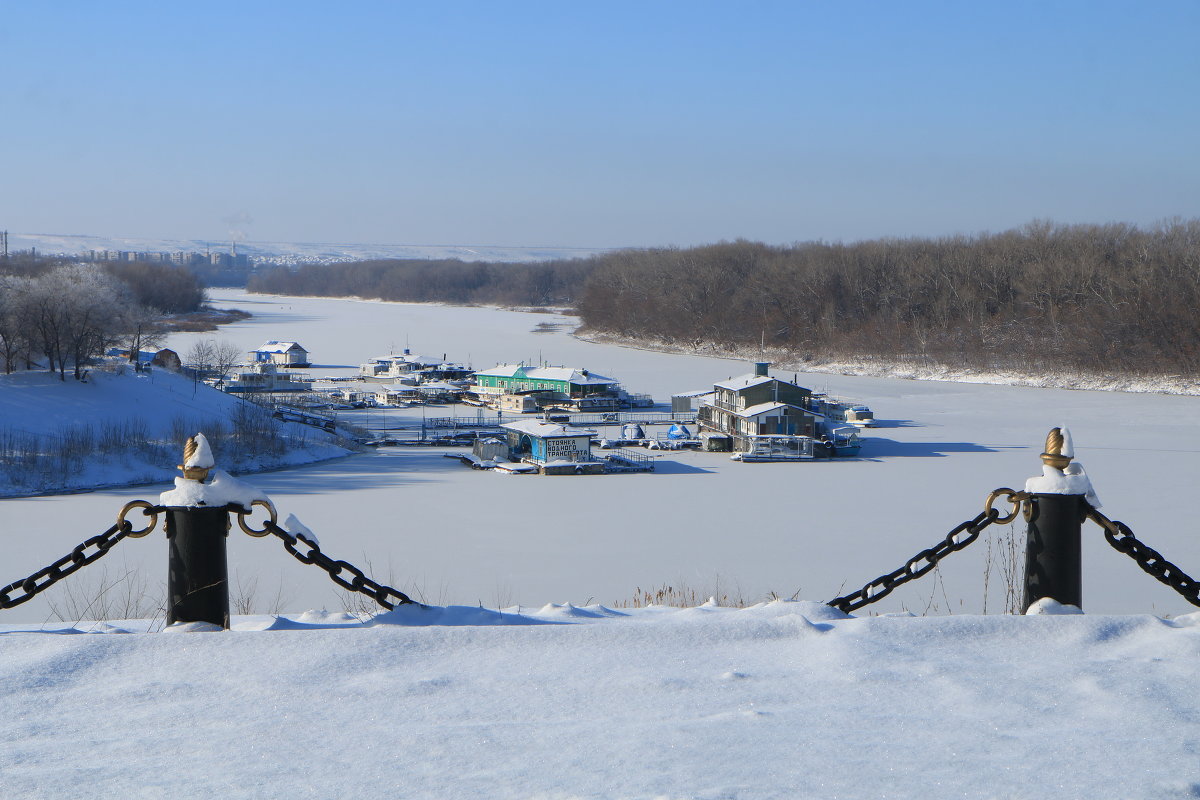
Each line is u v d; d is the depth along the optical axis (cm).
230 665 469
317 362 12731
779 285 13538
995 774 340
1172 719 396
